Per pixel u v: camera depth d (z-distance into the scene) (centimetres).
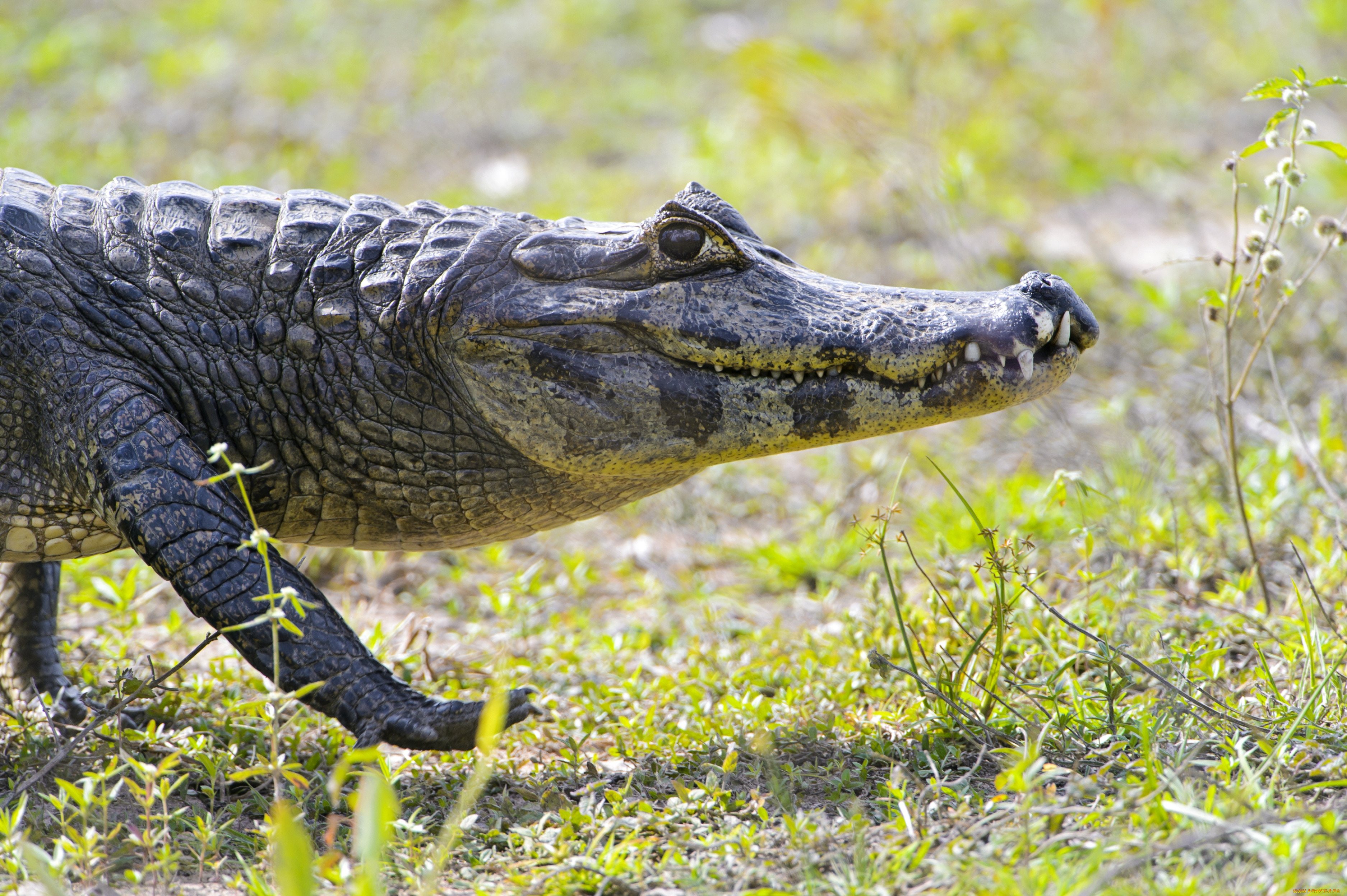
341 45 2895
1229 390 970
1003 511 1251
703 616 1138
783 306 776
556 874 631
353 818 709
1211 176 2228
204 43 2877
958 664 884
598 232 797
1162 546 1091
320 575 1248
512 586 1085
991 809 666
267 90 2617
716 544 1325
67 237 793
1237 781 669
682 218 770
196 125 2438
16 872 626
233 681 942
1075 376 1523
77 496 778
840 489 1415
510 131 2569
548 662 1012
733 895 605
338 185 2202
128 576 1035
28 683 905
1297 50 2627
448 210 843
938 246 1827
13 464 784
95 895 609
